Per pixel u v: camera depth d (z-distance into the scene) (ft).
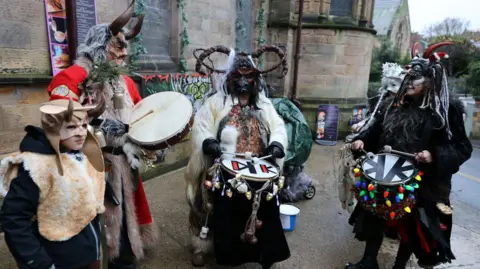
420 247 8.29
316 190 15.12
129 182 7.85
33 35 10.32
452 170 7.61
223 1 19.89
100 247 6.19
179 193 13.82
